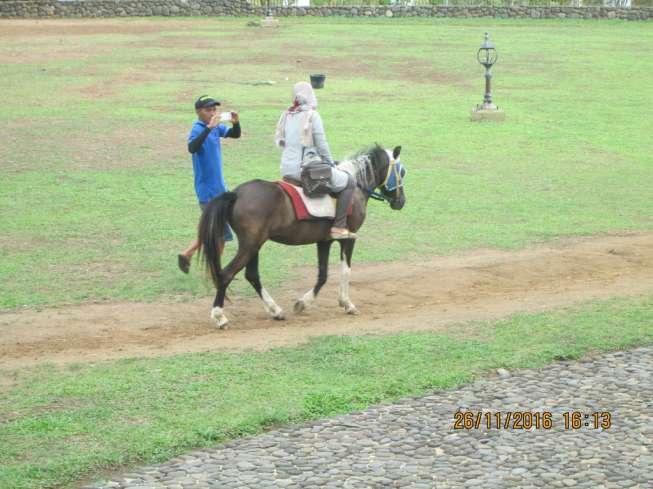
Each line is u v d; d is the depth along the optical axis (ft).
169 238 48.26
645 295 39.40
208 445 25.54
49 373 30.42
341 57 118.21
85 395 28.30
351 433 26.35
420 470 24.40
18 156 66.39
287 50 123.24
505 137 76.28
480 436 26.32
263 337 34.30
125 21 155.43
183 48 124.47
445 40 132.87
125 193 57.26
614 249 47.83
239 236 34.63
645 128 80.79
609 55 120.16
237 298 39.78
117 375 29.91
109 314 37.24
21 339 34.24
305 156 35.37
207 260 34.53
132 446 25.07
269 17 147.84
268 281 41.96
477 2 164.04
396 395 28.78
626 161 69.31
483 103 84.12
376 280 42.47
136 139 73.00
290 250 47.03
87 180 60.13
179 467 24.36
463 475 24.20
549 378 30.22
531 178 63.77
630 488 23.63
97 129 76.33
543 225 52.49
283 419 26.91
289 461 24.75
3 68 106.93
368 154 37.86
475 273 43.47
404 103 90.22
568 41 132.16
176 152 69.00
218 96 91.56
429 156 69.26
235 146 70.95
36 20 156.25
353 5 161.99
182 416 26.86
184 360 31.37
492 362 31.12
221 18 159.94
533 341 33.12
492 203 57.06
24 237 47.96
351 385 29.17
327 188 34.96
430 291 41.01
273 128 77.56
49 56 116.47
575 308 37.29
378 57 118.32
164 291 40.27
